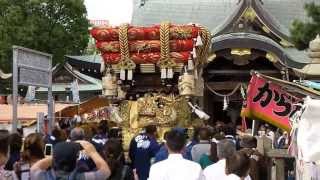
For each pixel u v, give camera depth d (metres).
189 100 15.98
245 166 6.23
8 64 38.66
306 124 6.43
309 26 21.86
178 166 6.68
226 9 36.78
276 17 36.00
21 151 7.88
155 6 37.69
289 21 35.94
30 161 7.14
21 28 38.72
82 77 40.66
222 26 31.02
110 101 17.41
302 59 30.77
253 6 31.11
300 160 7.41
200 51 16.48
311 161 6.41
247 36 29.03
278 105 10.67
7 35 38.62
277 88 10.63
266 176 11.15
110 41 16.08
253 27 31.91
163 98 15.80
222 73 31.92
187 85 15.46
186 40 15.71
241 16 30.98
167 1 37.81
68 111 24.73
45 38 39.47
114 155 8.16
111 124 17.08
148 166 11.70
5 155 6.46
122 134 15.77
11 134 8.09
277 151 11.58
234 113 33.69
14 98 13.27
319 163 7.01
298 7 36.50
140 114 15.88
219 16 36.44
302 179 7.73
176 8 37.41
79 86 40.50
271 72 31.56
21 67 13.58
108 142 8.23
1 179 6.43
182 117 15.78
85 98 40.62
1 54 38.41
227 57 29.69
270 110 10.70
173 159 6.75
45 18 40.16
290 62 28.91
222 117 34.12
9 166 7.80
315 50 18.36
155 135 13.40
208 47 16.61
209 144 10.04
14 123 13.25
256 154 9.91
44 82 15.13
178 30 15.63
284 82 10.36
